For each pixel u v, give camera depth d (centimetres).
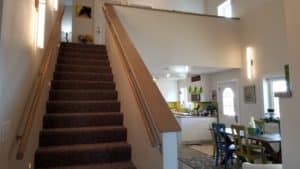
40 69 308
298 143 198
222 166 516
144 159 254
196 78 896
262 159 436
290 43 207
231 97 719
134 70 300
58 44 508
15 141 206
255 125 518
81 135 321
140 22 587
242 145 467
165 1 891
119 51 400
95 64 507
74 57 522
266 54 578
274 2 555
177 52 603
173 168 203
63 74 440
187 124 782
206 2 902
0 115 165
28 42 250
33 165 272
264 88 587
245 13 655
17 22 204
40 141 307
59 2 541
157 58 586
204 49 628
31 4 257
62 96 390
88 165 289
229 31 663
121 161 305
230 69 700
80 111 373
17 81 211
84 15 839
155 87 265
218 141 538
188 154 632
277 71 541
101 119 357
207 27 639
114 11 562
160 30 597
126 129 338
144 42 582
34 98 255
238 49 666
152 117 220
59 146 307
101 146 305
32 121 229
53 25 443
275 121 524
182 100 1045
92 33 836
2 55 166
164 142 204
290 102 206
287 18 211
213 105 806
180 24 614
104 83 438
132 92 306
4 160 175
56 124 338
